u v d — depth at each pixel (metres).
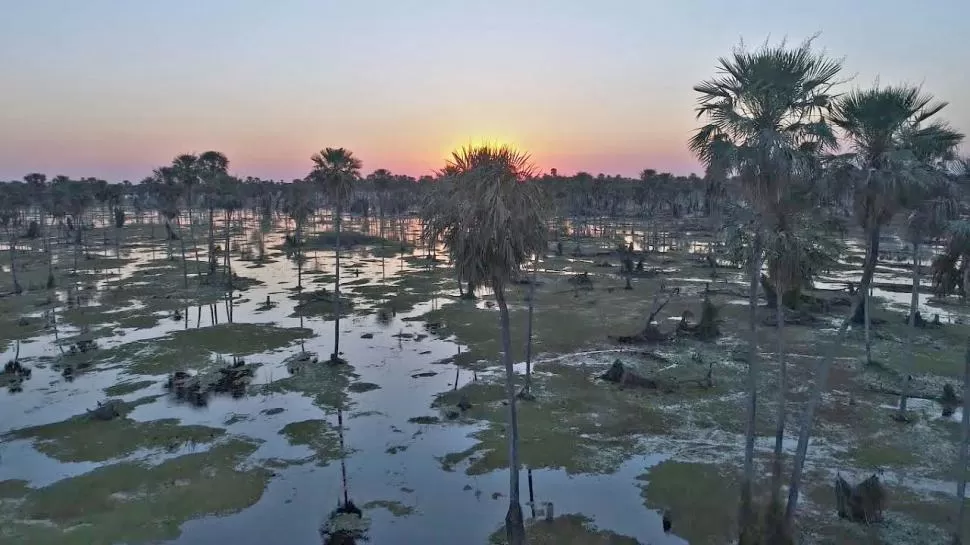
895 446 28.36
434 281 80.69
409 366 43.09
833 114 19.45
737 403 34.34
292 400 36.44
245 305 64.88
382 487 26.12
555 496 25.00
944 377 37.53
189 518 23.67
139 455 29.03
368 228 164.88
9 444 30.20
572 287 74.06
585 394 36.31
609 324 54.34
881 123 18.55
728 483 25.39
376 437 31.09
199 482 26.41
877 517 22.17
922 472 25.94
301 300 66.69
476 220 19.22
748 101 19.47
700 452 28.45
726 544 21.28
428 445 30.11
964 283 18.50
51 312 60.06
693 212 193.62
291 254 112.12
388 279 82.81
